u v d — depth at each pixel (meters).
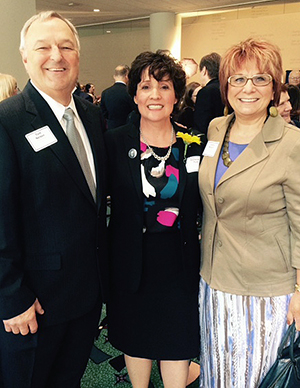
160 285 1.64
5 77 2.84
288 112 2.37
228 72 1.40
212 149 1.51
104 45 12.48
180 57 10.71
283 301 1.44
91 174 1.42
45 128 1.27
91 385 2.05
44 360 1.42
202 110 3.57
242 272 1.45
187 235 1.63
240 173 1.39
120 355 2.30
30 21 1.30
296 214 1.36
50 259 1.31
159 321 1.67
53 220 1.29
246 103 1.38
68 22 1.35
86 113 1.50
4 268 1.22
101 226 1.47
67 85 1.32
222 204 1.45
